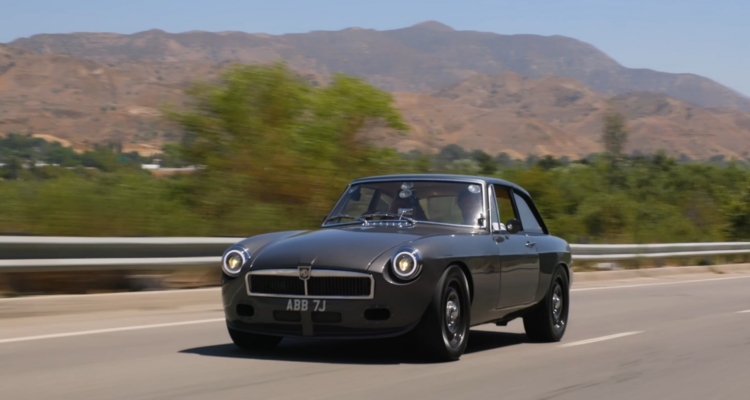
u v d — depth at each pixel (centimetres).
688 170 5969
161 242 1455
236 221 1948
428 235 938
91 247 1344
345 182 2259
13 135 3756
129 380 820
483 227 1027
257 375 852
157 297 1401
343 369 891
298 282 879
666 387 891
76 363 904
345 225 1019
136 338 1081
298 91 2358
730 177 5900
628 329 1397
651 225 3922
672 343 1235
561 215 3403
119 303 1349
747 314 1678
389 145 2528
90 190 1781
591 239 3250
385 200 1048
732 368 1027
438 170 2716
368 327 867
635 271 2825
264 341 1001
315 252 887
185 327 1187
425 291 877
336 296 867
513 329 1334
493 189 1086
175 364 905
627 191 5031
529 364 990
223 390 781
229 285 915
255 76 2297
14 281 1368
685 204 5128
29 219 1636
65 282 1416
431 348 909
